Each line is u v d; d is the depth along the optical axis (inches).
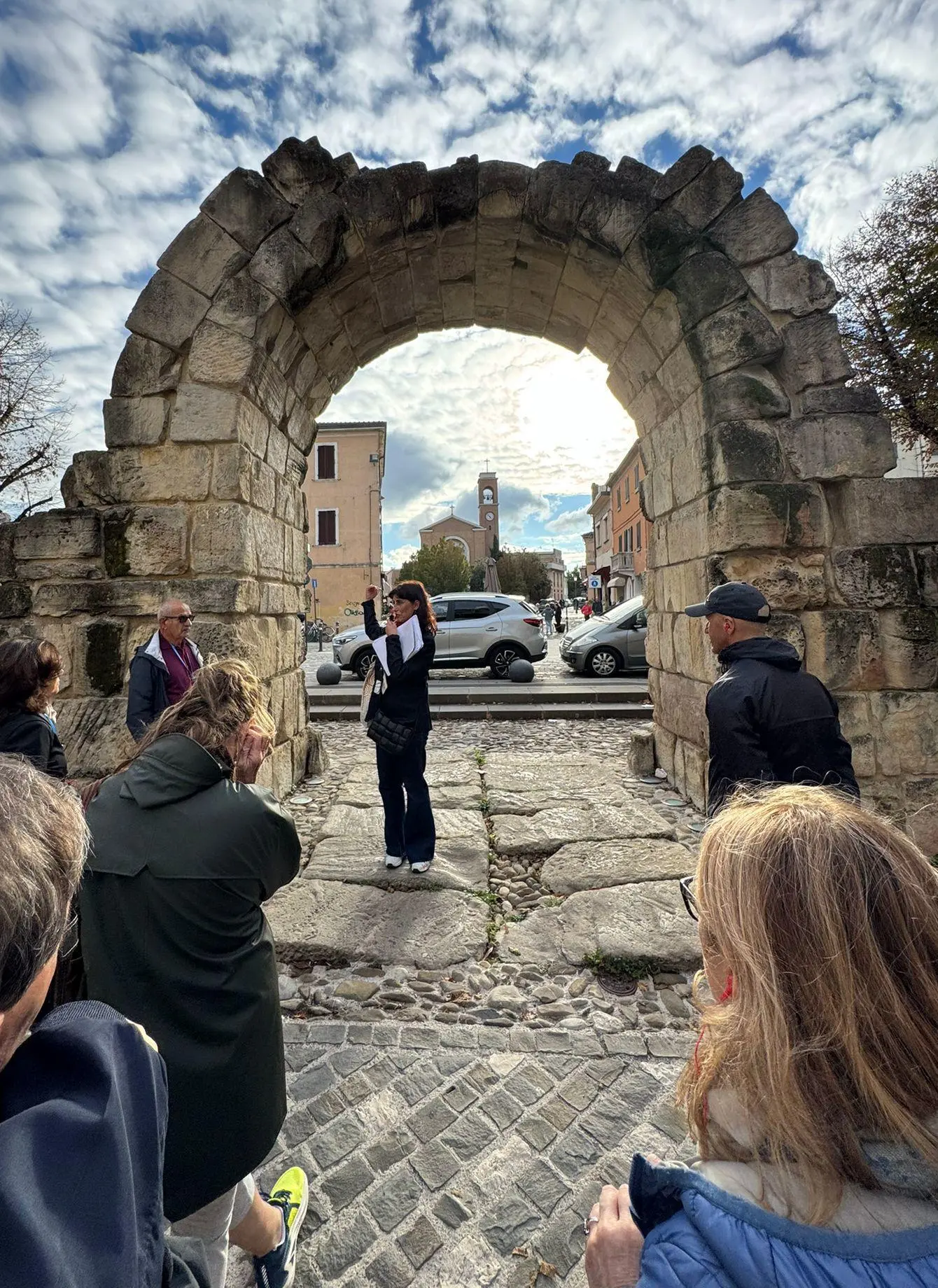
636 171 193.6
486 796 225.9
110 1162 25.0
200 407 187.5
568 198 195.5
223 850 54.4
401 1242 71.9
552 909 147.5
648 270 193.8
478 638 490.0
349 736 349.1
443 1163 81.9
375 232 199.6
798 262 187.2
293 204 193.5
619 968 124.6
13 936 24.2
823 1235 24.3
